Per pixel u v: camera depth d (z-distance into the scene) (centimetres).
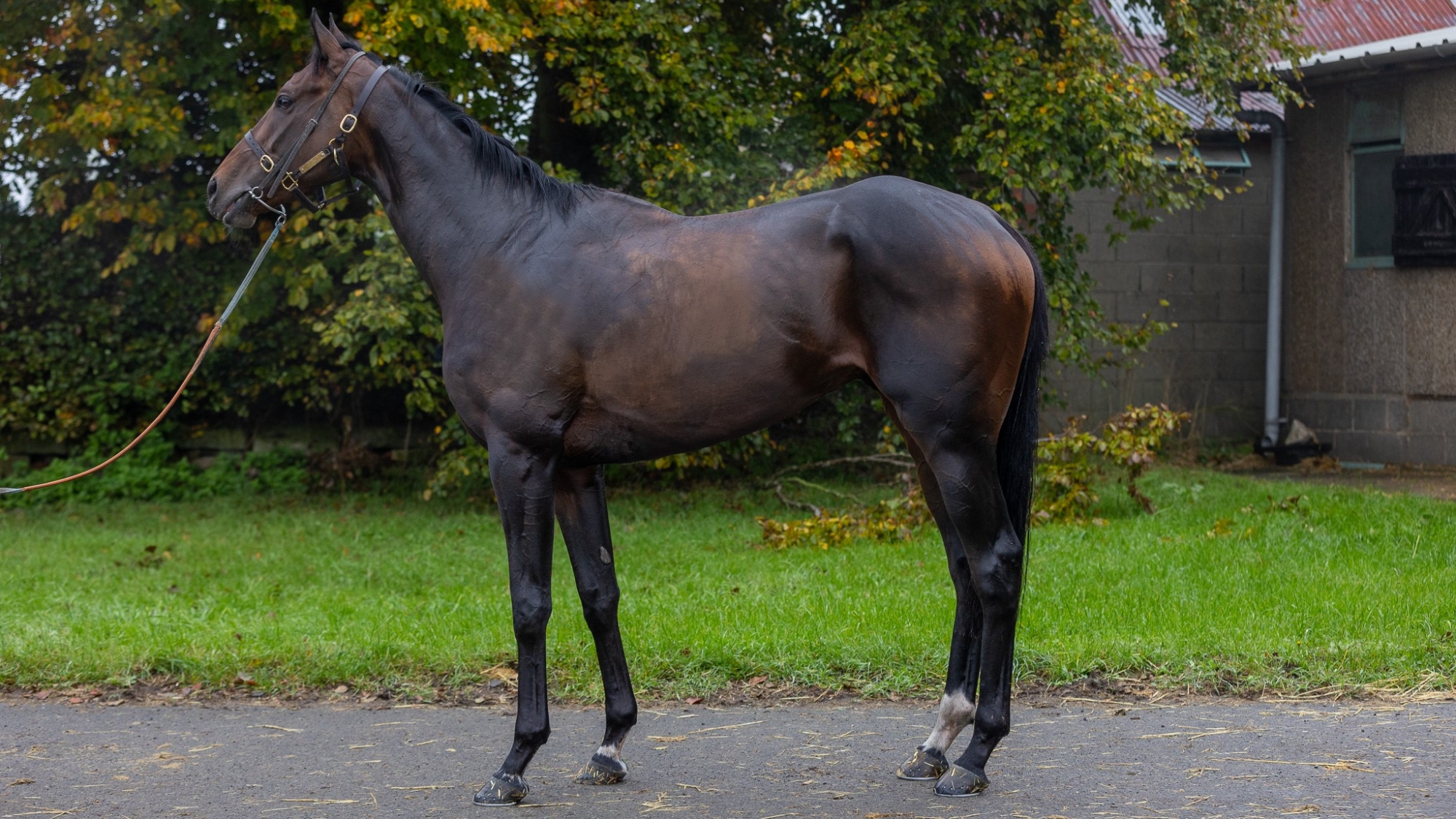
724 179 945
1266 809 343
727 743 423
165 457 1177
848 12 1073
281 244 1003
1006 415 375
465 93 946
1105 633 526
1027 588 620
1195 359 1403
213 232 1017
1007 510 373
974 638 382
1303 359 1309
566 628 562
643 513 1018
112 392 1159
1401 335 1203
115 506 1082
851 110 1038
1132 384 1391
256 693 496
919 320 350
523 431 369
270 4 902
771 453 1178
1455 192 1141
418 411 1213
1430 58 1127
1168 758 392
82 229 1009
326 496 1138
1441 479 1097
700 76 974
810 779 383
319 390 1156
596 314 365
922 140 1085
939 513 386
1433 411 1181
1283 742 404
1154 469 1162
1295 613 549
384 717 464
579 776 385
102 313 1155
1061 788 366
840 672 497
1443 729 414
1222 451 1338
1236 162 1358
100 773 398
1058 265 1035
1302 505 852
